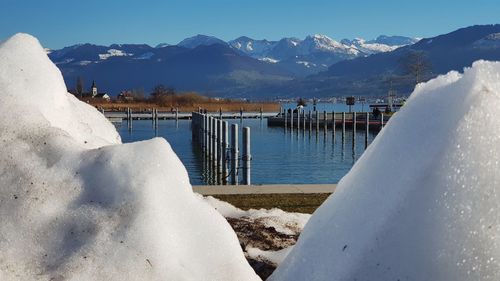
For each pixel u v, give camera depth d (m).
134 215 2.54
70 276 2.38
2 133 2.94
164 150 2.79
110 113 66.44
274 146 33.31
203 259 2.55
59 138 2.94
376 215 2.35
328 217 2.72
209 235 2.64
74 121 3.49
